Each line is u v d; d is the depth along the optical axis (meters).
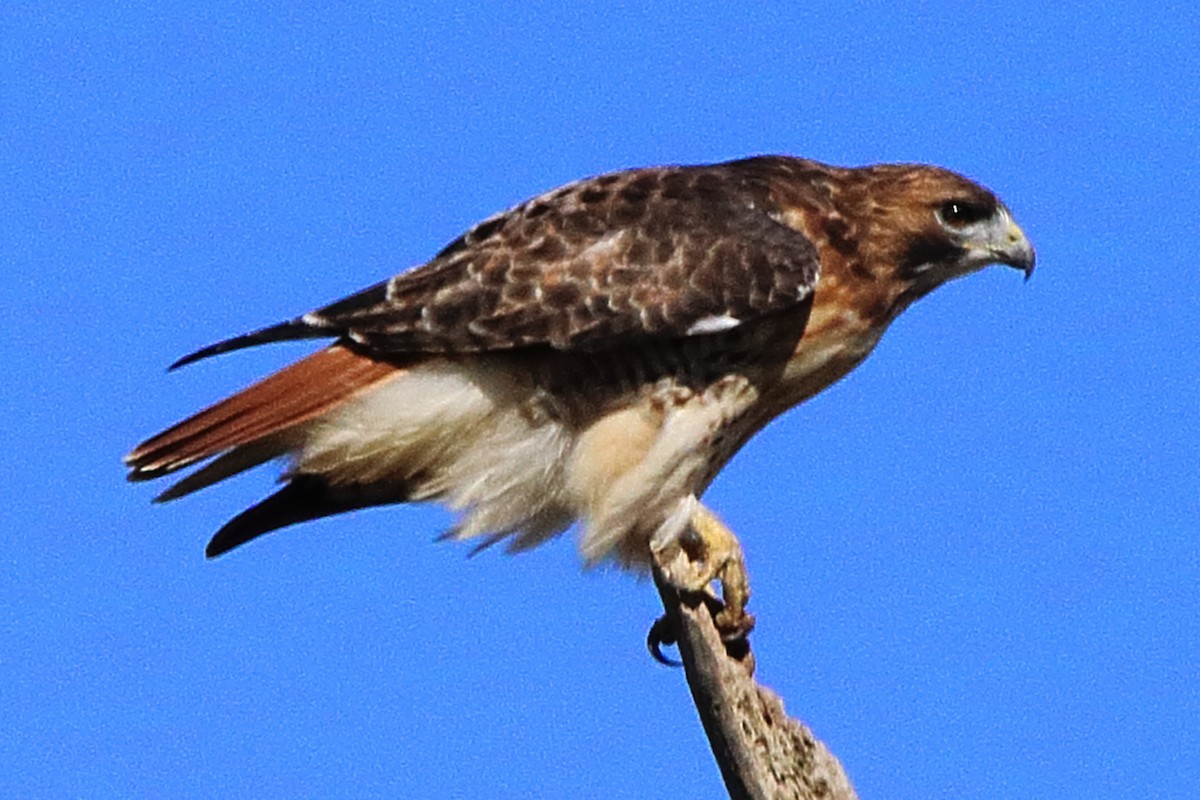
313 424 12.05
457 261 11.97
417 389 11.95
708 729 10.03
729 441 12.34
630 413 11.95
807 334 12.33
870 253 12.69
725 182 12.49
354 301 11.96
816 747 9.85
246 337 11.98
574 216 12.03
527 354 11.88
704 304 11.76
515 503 12.38
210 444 11.88
